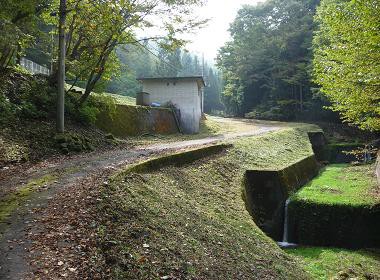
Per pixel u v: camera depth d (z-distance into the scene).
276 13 47.56
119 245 6.24
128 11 15.85
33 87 15.62
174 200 9.88
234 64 51.50
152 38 16.95
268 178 15.65
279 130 29.30
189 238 7.87
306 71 39.19
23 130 13.30
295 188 17.05
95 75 17.92
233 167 15.83
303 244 13.87
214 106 80.25
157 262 6.21
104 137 16.98
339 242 13.44
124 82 53.12
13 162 11.05
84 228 6.57
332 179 19.80
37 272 5.17
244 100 50.16
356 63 10.19
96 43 16.70
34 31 12.73
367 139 33.38
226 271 7.14
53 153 12.90
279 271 8.44
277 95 45.00
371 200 14.03
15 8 10.51
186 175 12.82
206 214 10.10
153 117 24.56
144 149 16.03
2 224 6.65
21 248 5.80
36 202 7.79
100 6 14.62
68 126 15.59
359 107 11.70
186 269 6.44
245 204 12.92
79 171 10.57
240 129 30.95
